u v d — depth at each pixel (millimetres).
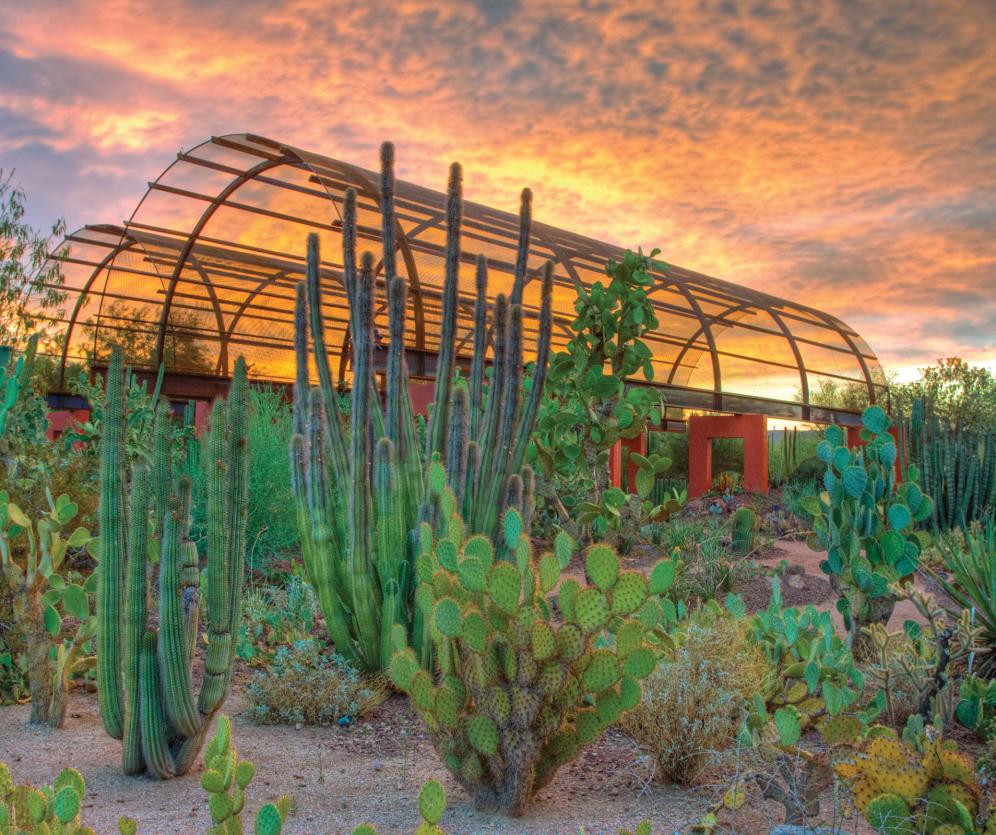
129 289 16734
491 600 3340
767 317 20406
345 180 13836
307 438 5465
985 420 23047
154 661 3693
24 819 2164
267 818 2029
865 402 21500
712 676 4156
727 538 10789
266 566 7609
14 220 14422
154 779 3699
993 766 3605
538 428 9469
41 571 4324
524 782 3352
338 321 16734
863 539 5559
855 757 3018
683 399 18672
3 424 5770
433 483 3752
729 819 3316
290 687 4641
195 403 15203
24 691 4789
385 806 3447
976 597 5352
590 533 10016
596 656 3361
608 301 9453
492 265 15648
